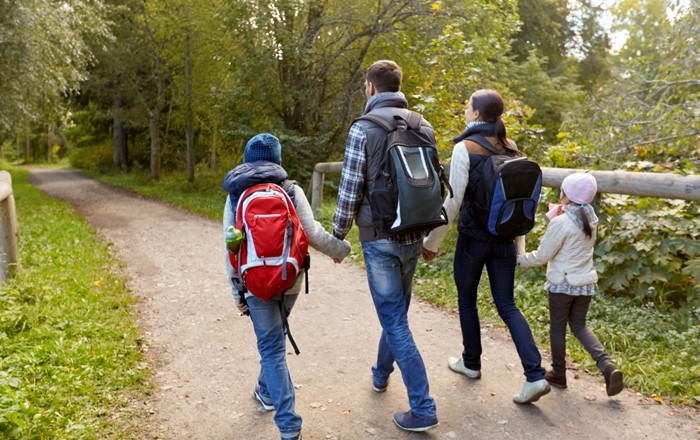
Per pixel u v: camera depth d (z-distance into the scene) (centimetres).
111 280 612
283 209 261
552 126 1994
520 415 313
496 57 1290
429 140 279
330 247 288
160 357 409
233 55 1471
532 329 435
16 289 509
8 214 561
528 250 583
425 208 265
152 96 2295
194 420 317
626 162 575
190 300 552
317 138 1412
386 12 1274
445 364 385
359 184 278
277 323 276
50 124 1608
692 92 699
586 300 330
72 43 1325
